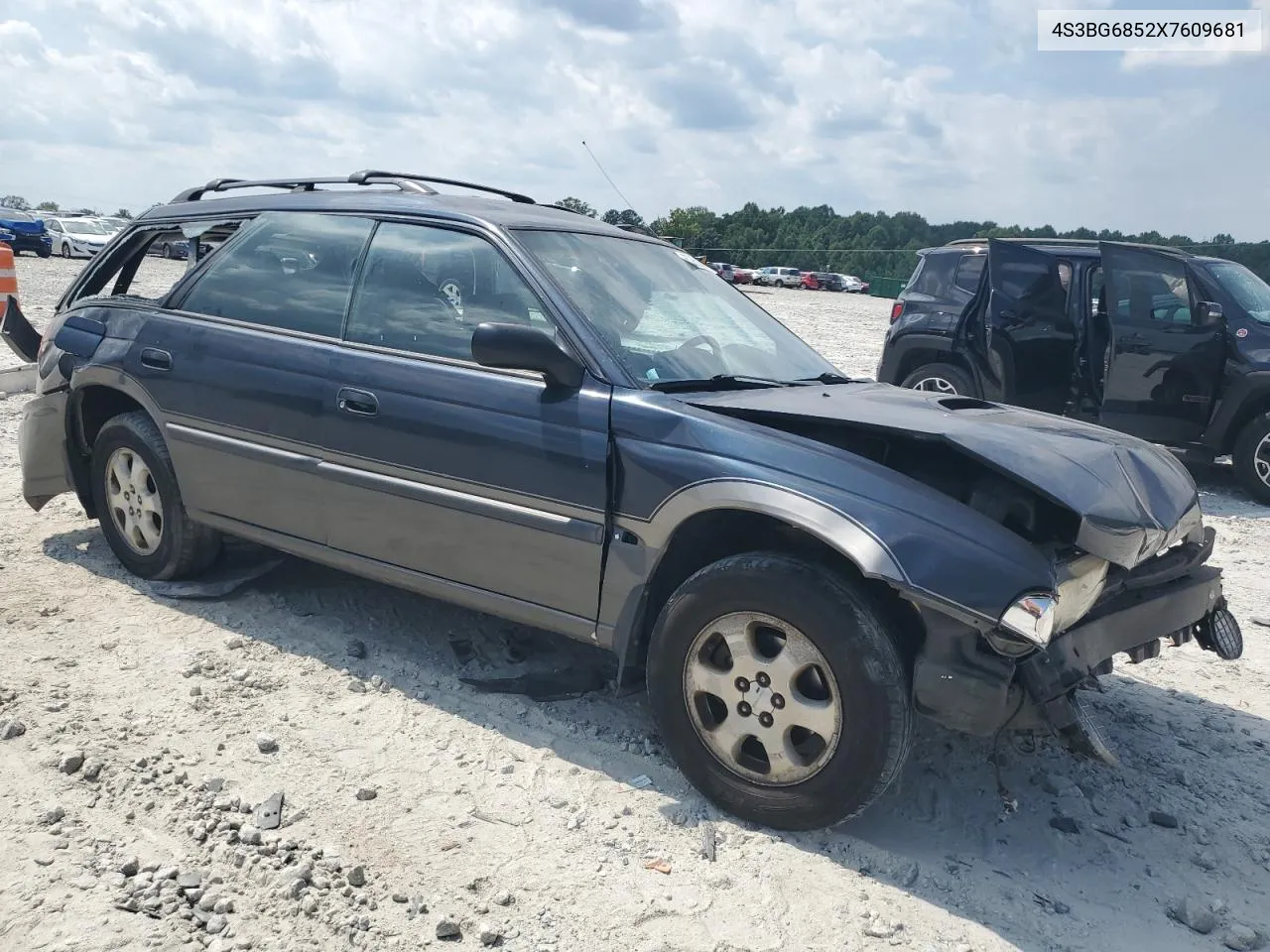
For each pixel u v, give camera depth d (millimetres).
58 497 6281
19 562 5121
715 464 3303
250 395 4320
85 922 2637
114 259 5262
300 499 4250
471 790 3395
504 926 2771
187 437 4547
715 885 2998
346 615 4715
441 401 3832
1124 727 4281
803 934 2824
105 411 5145
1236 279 9086
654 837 3209
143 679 3973
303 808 3213
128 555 4961
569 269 3994
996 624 2893
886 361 10594
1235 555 7074
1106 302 9109
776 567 3156
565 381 3578
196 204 5039
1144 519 3229
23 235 34312
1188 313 8867
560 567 3623
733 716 3287
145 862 2904
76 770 3336
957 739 3994
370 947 2652
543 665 4355
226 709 3793
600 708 4027
